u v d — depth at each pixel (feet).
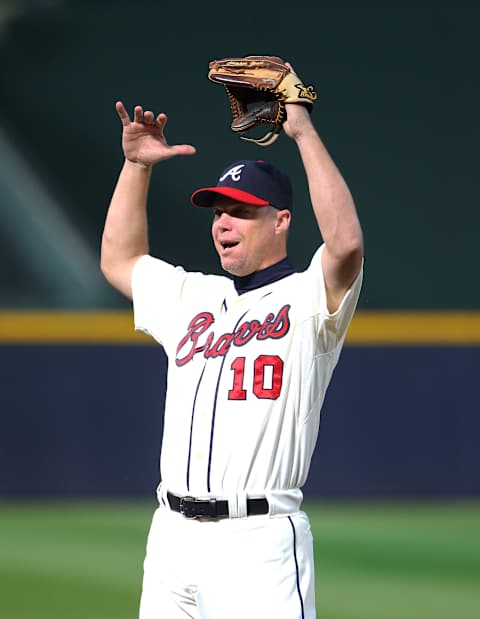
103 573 92.38
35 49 134.51
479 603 83.97
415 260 133.18
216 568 42.68
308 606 43.06
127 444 126.82
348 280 42.86
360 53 134.92
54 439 125.70
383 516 120.78
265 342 43.98
